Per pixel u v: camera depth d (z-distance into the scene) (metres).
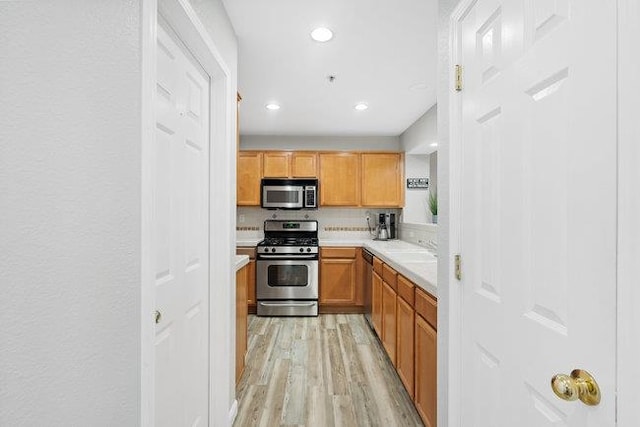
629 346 0.54
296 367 2.57
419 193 4.36
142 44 0.86
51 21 0.58
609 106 0.58
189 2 1.22
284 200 4.28
